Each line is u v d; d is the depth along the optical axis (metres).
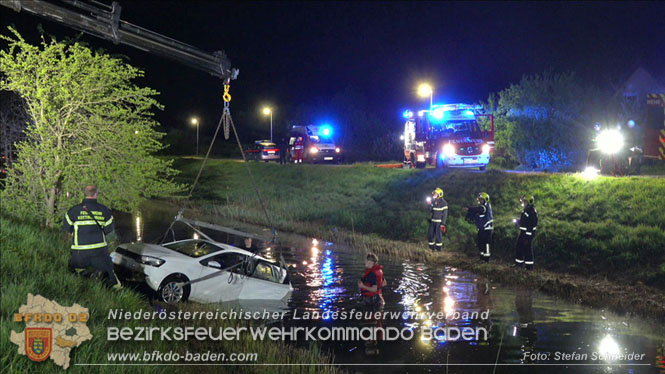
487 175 24.14
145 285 9.71
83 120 14.13
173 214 25.83
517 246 14.77
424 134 28.83
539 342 8.51
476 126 27.72
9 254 8.70
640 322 9.80
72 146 14.38
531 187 21.11
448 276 13.77
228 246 11.01
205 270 10.09
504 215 19.81
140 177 14.99
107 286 8.77
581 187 19.50
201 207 28.31
